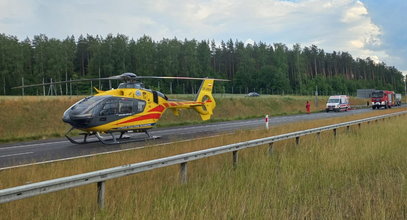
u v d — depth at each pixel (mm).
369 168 8172
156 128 24953
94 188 6164
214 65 128000
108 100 15102
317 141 12625
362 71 165125
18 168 8742
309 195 5887
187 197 5559
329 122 23203
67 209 5238
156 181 6797
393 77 183250
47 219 4820
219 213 4895
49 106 25562
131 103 15961
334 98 48938
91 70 86875
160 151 11039
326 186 6625
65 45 88438
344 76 147750
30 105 24578
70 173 7801
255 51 129750
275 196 5652
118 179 6797
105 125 14945
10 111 22844
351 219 4883
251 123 29016
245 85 114000
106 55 86812
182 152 10906
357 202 5500
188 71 98688
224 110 40594
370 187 6523
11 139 18781
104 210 5012
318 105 60938
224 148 8281
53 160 10758
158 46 95438
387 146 11023
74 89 85000
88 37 101875
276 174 7465
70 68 86938
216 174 7391
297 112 46469
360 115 32500
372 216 4766
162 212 4875
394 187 6172
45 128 22641
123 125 15609
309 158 9148
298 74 117812
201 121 31422
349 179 7250
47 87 81312
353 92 139125
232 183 6590
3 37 77750
